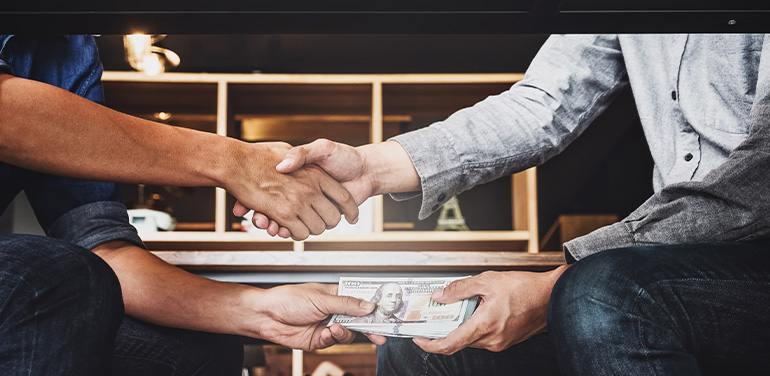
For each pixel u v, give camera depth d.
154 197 3.44
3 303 0.74
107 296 0.83
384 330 1.19
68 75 1.31
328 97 3.48
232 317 1.19
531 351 1.31
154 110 3.63
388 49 3.43
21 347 0.73
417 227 3.46
